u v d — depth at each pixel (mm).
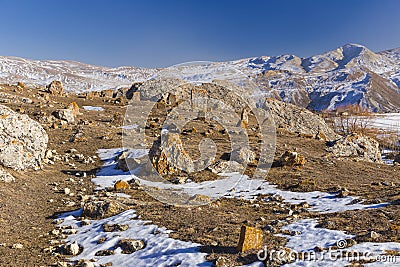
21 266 11289
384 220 13227
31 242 13336
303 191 20328
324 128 52375
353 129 82000
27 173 21922
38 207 17344
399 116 145750
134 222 14414
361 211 15016
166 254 11430
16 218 15625
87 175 23469
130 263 11258
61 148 28797
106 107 50062
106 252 12133
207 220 14555
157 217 14898
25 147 22375
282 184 21812
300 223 13750
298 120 51438
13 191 18719
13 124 21844
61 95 54969
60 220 15531
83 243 13070
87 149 29000
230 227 13445
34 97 47250
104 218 15430
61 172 23641
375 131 100875
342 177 23641
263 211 16734
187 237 12508
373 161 33656
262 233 12375
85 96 56656
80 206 17359
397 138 85812
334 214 14992
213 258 10688
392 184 21188
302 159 26031
